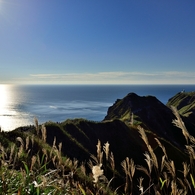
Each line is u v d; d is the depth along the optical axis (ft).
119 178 58.23
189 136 7.79
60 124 134.82
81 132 136.77
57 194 12.40
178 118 7.90
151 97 452.35
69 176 13.82
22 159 16.25
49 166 26.35
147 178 65.21
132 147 146.30
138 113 374.43
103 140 148.25
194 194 8.71
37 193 11.43
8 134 54.03
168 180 9.45
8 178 14.05
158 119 367.04
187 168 8.61
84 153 99.30
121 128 164.86
